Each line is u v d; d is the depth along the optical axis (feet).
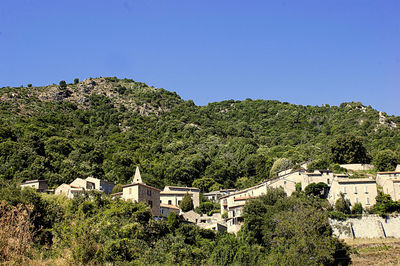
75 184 426.51
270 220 320.09
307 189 390.83
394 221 331.77
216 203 475.31
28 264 208.03
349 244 313.94
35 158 505.66
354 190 360.28
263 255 302.04
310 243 284.61
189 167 584.81
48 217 279.49
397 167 428.97
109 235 261.24
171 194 458.09
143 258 251.19
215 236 341.00
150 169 592.19
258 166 573.33
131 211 315.58
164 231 314.76
